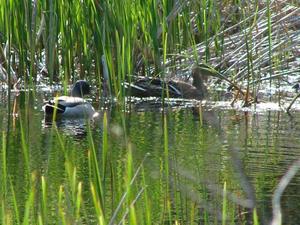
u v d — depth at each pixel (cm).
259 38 1916
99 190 664
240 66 1916
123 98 1499
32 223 733
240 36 1939
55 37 1844
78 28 1845
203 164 1127
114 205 773
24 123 1480
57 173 1071
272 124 1500
